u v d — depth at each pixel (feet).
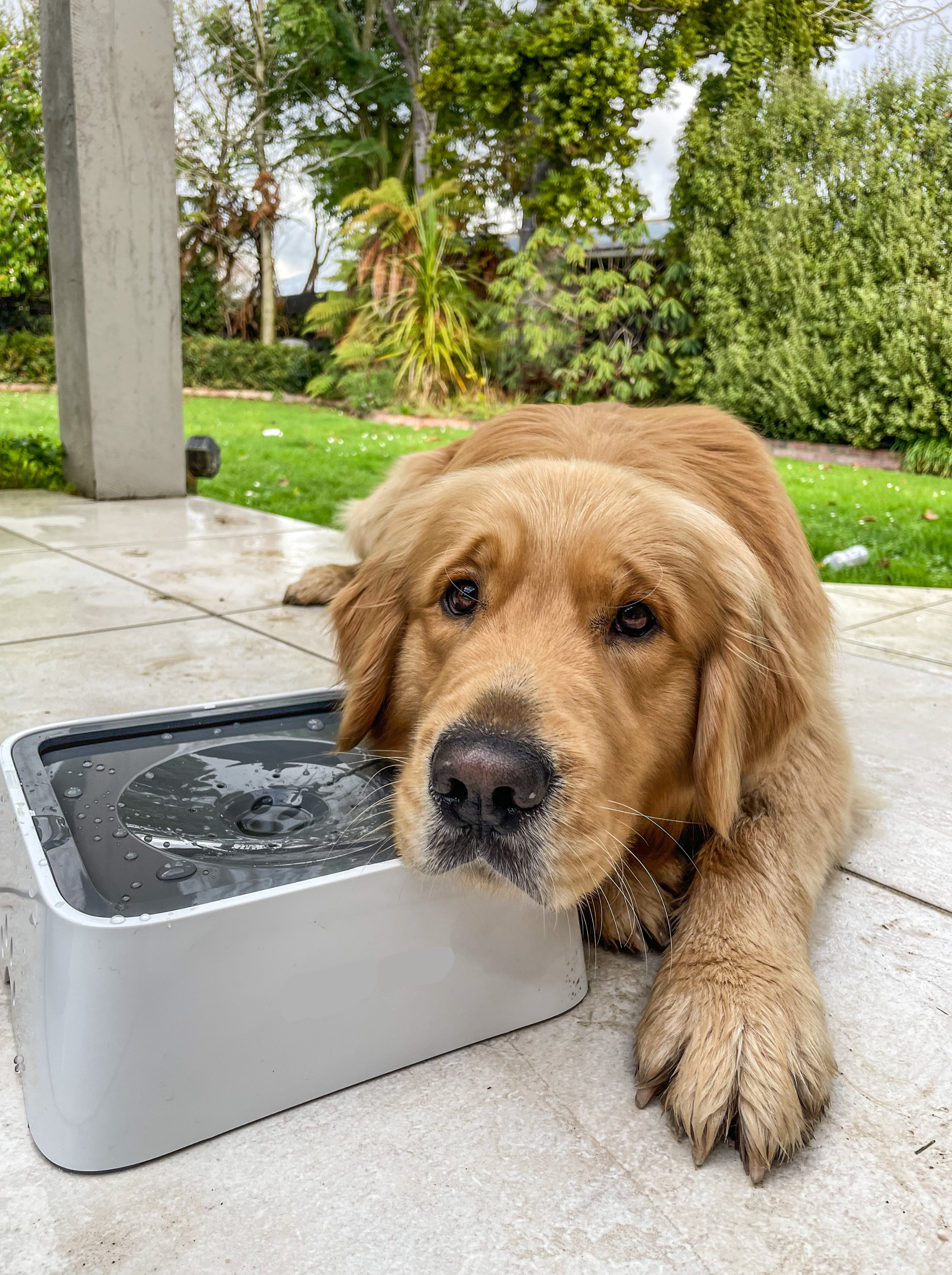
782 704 2.00
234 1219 1.21
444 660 1.94
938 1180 1.31
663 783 1.95
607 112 16.42
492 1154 1.34
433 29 20.45
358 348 18.48
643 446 2.34
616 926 1.91
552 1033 1.63
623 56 15.92
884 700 3.46
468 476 2.14
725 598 1.94
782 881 1.85
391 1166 1.31
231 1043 1.34
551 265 17.24
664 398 16.08
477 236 19.30
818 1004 1.57
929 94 12.19
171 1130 1.31
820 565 6.49
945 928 1.96
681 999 1.55
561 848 1.52
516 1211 1.24
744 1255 1.18
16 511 6.80
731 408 14.92
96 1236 1.18
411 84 21.40
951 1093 1.49
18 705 2.93
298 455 11.98
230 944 1.31
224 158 23.29
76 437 7.51
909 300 12.53
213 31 22.26
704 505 2.16
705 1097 1.37
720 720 1.90
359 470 10.63
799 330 13.64
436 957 1.51
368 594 2.26
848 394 13.28
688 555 1.87
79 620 4.00
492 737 1.50
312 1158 1.32
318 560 5.41
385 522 3.01
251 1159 1.31
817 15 12.93
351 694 2.12
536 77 16.58
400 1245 1.18
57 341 7.55
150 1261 1.15
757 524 2.33
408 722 2.07
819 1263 1.17
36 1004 1.31
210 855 1.56
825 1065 1.46
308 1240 1.18
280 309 25.23
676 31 16.40
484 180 18.99
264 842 1.65
